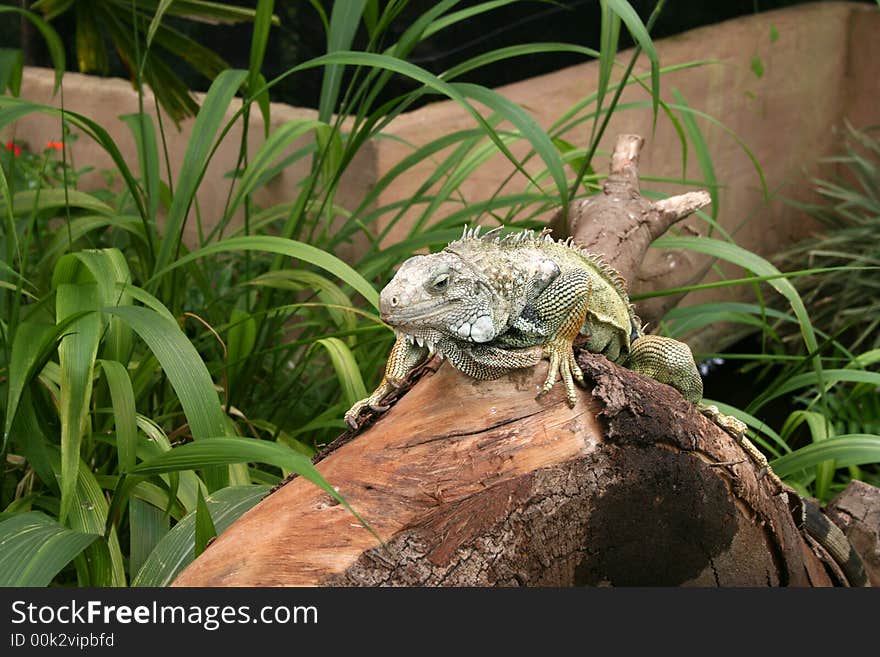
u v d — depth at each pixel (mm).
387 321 2143
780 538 2596
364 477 2199
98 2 4742
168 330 2736
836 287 7676
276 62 7195
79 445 2654
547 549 2262
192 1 4781
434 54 7043
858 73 8852
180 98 5055
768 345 7980
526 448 2215
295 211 3818
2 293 3768
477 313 2184
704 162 4250
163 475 3080
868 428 5484
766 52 7938
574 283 2312
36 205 3555
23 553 2348
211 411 2668
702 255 7406
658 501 2342
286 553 2109
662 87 7020
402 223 5578
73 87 6707
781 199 8430
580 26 7621
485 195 6023
